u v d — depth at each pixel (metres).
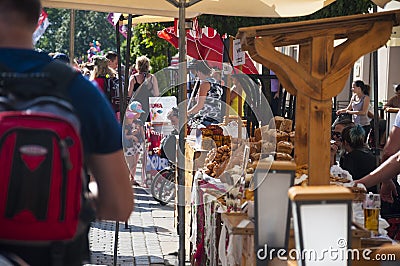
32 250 2.84
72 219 2.85
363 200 4.93
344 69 4.68
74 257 2.94
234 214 4.92
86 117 2.97
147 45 15.02
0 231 2.81
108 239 9.99
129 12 8.09
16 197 2.78
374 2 6.46
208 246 6.53
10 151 2.79
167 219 11.63
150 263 8.61
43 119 2.82
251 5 7.91
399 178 8.65
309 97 4.67
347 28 4.68
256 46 4.59
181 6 5.72
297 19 10.59
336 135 8.83
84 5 7.85
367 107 14.53
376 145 7.42
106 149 3.01
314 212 3.27
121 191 3.07
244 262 4.69
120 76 8.48
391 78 18.97
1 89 2.92
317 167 4.70
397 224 6.16
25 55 3.01
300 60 5.10
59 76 2.97
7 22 3.01
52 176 2.80
